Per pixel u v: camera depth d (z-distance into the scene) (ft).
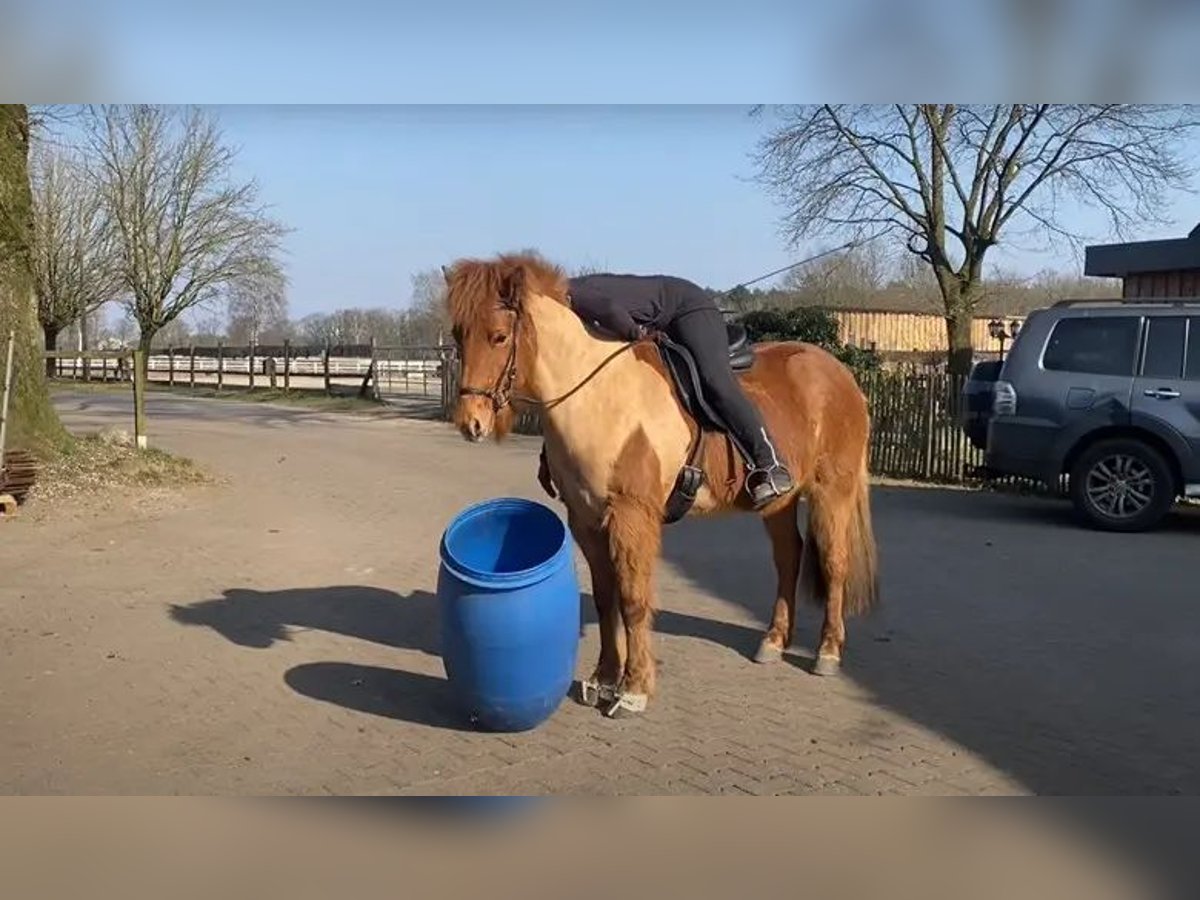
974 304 81.56
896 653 21.91
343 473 52.16
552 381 17.11
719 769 15.96
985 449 39.88
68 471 41.52
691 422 18.30
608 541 17.99
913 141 80.43
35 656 21.71
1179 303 36.19
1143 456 35.88
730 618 24.80
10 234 41.24
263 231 163.84
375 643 22.88
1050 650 21.99
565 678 17.58
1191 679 20.03
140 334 166.81
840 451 20.97
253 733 17.62
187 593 27.14
